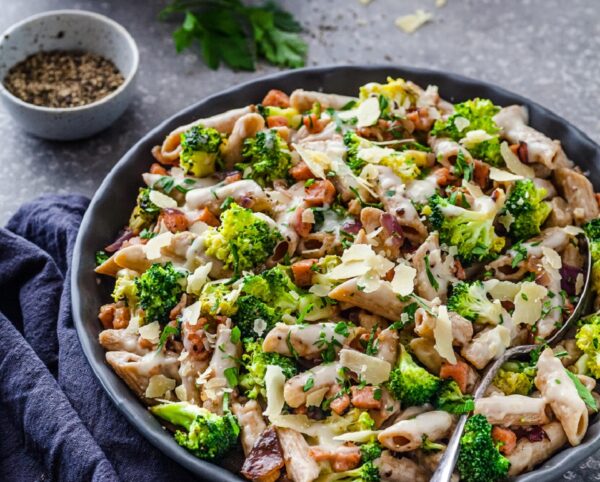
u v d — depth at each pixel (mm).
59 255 779
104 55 900
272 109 748
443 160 708
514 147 727
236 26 927
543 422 616
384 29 955
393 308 643
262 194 684
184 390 628
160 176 714
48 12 906
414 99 747
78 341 705
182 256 671
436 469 592
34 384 691
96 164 863
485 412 608
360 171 694
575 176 710
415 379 609
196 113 759
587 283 671
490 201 675
